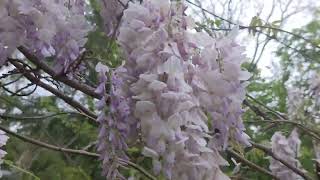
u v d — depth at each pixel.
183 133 0.44
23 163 1.34
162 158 0.43
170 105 0.43
